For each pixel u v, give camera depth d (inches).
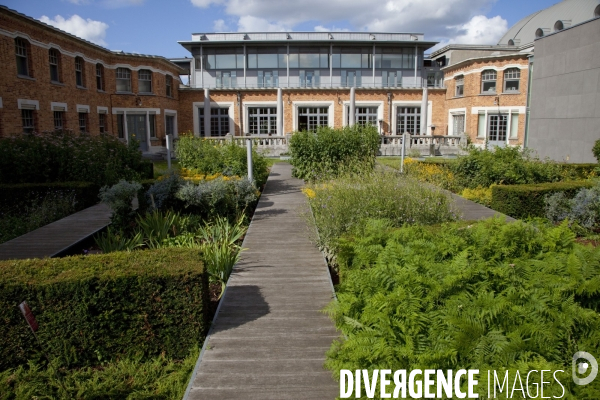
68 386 157.2
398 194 286.4
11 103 702.5
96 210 408.2
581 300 128.0
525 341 108.6
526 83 1134.4
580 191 353.7
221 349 164.9
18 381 159.6
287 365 153.7
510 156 502.3
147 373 163.2
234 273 242.4
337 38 1491.1
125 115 1084.5
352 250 203.3
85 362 170.9
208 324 185.9
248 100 1338.6
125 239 297.1
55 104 819.4
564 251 161.9
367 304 137.3
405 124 1375.5
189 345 173.8
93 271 171.3
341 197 287.7
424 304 125.8
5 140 488.7
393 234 186.9
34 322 137.3
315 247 287.6
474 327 109.3
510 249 159.8
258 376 147.5
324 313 192.9
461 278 131.4
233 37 1472.7
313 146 601.9
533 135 788.6
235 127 1348.4
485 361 106.1
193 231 329.4
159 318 171.9
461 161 522.9
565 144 705.6
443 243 168.2
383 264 148.9
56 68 843.4
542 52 762.2
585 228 332.8
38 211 392.8
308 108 1362.0
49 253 274.4
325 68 1453.0
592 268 133.9
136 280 168.9
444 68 1343.5
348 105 1353.3
